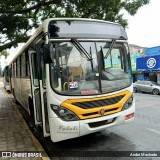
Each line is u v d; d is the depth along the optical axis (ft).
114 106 18.06
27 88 26.84
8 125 26.89
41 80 17.99
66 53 17.22
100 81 17.85
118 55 19.61
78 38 17.78
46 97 17.62
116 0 31.14
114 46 19.47
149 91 73.31
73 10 35.60
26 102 29.55
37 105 20.68
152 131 23.56
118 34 19.99
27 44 24.93
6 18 31.17
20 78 33.78
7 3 29.35
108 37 19.21
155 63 89.51
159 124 26.78
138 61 98.37
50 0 31.73
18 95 39.42
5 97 62.75
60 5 34.17
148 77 93.86
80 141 20.76
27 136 22.20
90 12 33.14
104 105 17.61
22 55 30.19
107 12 33.99
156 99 55.06
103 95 17.61
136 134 22.50
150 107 40.96
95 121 17.03
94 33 18.58
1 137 21.98
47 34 16.76
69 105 16.44
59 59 16.97
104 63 18.48
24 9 32.09
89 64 17.88
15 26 34.30
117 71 19.26
